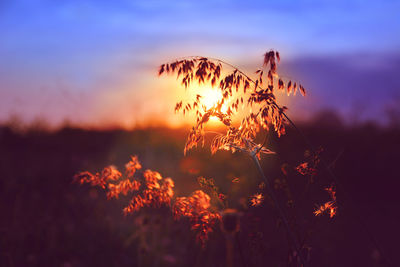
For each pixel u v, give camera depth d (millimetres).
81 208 6266
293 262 2088
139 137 10180
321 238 5023
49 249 4699
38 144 12578
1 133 12891
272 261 3711
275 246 3992
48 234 5102
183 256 4562
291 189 4418
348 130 11281
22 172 8898
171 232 4977
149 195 2129
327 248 4754
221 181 6094
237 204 3447
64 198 6820
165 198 2121
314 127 11297
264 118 1881
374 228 5676
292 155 8031
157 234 4836
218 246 4395
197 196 2133
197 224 2090
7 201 6621
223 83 1868
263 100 1872
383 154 9906
